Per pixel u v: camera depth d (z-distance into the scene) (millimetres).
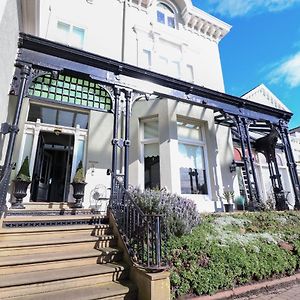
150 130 8320
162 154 7652
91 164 7035
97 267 3320
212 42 11508
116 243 4137
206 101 7836
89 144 7227
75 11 8367
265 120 9062
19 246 3420
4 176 3836
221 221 5590
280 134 9398
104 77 6059
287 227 5965
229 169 9242
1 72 3975
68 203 6363
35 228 3914
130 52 8812
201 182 8438
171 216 4086
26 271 3078
